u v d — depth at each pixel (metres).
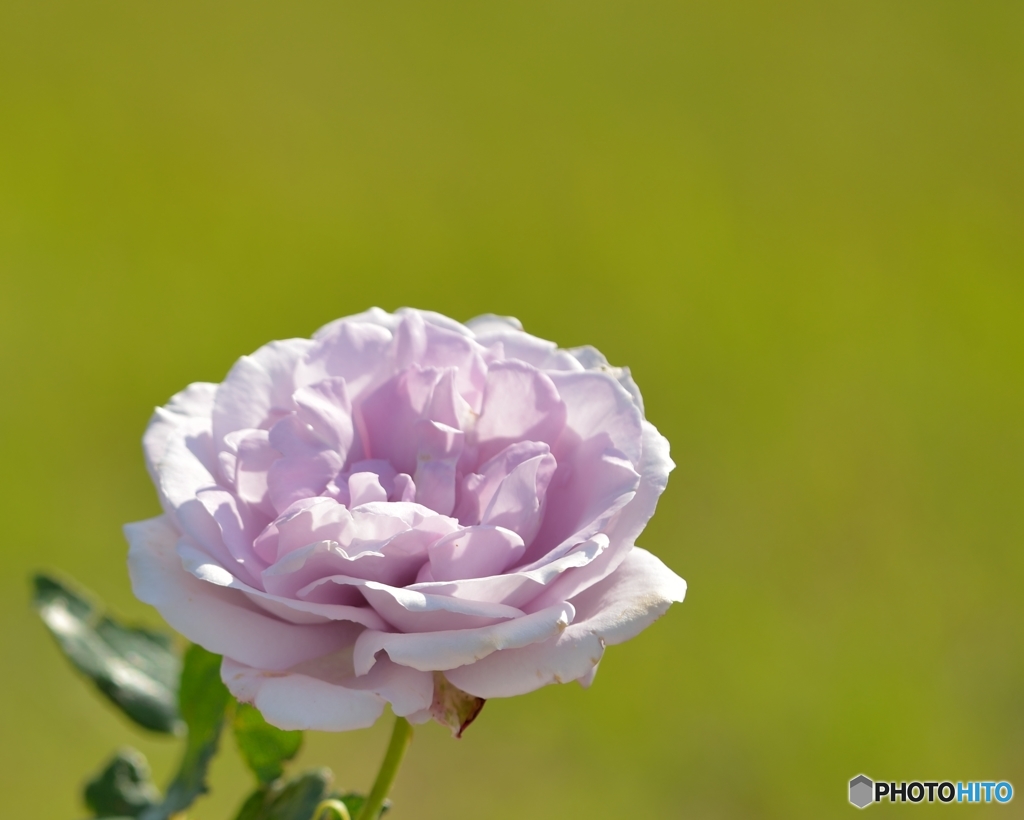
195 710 0.79
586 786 2.05
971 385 3.07
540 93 4.50
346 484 0.68
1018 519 2.68
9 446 2.56
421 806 1.97
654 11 5.21
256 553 0.66
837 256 3.60
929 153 4.18
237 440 0.69
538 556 0.70
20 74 4.00
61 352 2.86
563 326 3.23
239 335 3.02
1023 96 4.50
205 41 4.49
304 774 0.79
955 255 3.62
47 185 3.47
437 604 0.61
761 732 2.15
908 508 2.68
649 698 2.21
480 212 3.72
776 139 4.25
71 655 0.89
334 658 0.67
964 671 2.30
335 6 4.96
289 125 4.07
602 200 3.84
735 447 2.82
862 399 3.01
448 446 0.70
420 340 0.74
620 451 0.69
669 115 4.39
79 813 1.87
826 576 2.51
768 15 5.15
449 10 5.11
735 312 3.32
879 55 4.81
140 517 2.46
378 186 3.80
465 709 0.65
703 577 2.48
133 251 3.28
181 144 3.83
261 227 3.49
